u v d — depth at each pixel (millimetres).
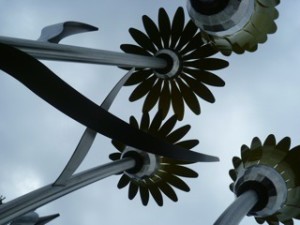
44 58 2410
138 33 4246
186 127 4059
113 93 2727
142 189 4219
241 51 3383
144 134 2240
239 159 2988
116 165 3480
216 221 2346
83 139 2418
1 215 2082
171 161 3979
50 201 2406
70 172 2432
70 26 2553
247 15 3117
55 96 1723
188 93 4289
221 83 4164
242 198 2621
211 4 3086
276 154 2924
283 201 2816
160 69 4238
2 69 1578
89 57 2855
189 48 4148
